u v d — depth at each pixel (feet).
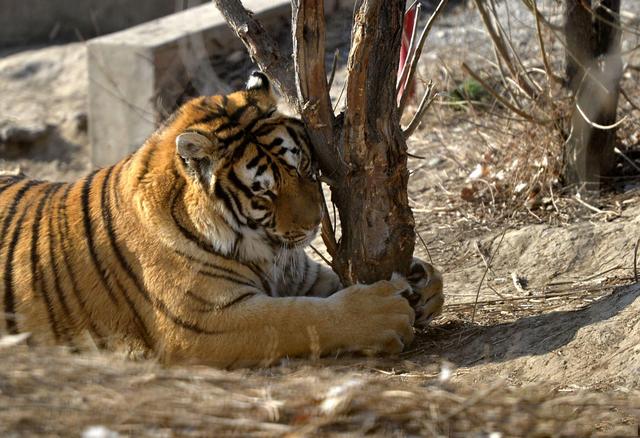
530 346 29.19
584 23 39.50
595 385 26.11
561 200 41.39
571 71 41.04
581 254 36.91
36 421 20.67
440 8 29.37
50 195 33.86
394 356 30.14
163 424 20.98
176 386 22.86
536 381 26.96
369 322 29.68
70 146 68.90
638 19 53.42
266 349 29.86
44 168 67.00
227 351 30.14
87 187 33.06
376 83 28.17
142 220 30.96
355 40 27.76
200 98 32.63
